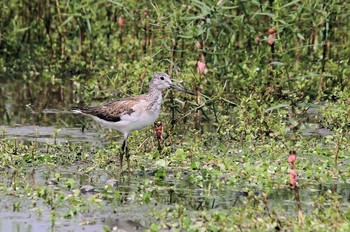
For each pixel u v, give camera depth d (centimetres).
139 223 1198
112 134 1708
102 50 2291
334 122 1741
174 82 1678
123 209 1253
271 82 1858
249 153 1572
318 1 1950
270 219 1180
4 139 1595
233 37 1862
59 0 2406
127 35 2278
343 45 2103
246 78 1905
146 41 2152
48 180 1386
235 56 2005
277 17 1827
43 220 1206
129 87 1822
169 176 1431
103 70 2114
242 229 1152
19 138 1680
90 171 1458
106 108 1487
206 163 1493
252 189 1352
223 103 1855
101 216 1223
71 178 1395
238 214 1195
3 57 2398
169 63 1828
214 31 2022
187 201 1292
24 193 1318
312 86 1969
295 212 1236
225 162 1462
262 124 1691
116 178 1420
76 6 2238
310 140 1670
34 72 2317
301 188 1359
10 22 2453
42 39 2458
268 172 1411
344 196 1312
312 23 2066
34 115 1894
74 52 2366
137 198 1306
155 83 1495
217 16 1859
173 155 1523
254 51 1998
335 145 1612
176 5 1998
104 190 1333
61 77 2261
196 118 1775
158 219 1211
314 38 2112
